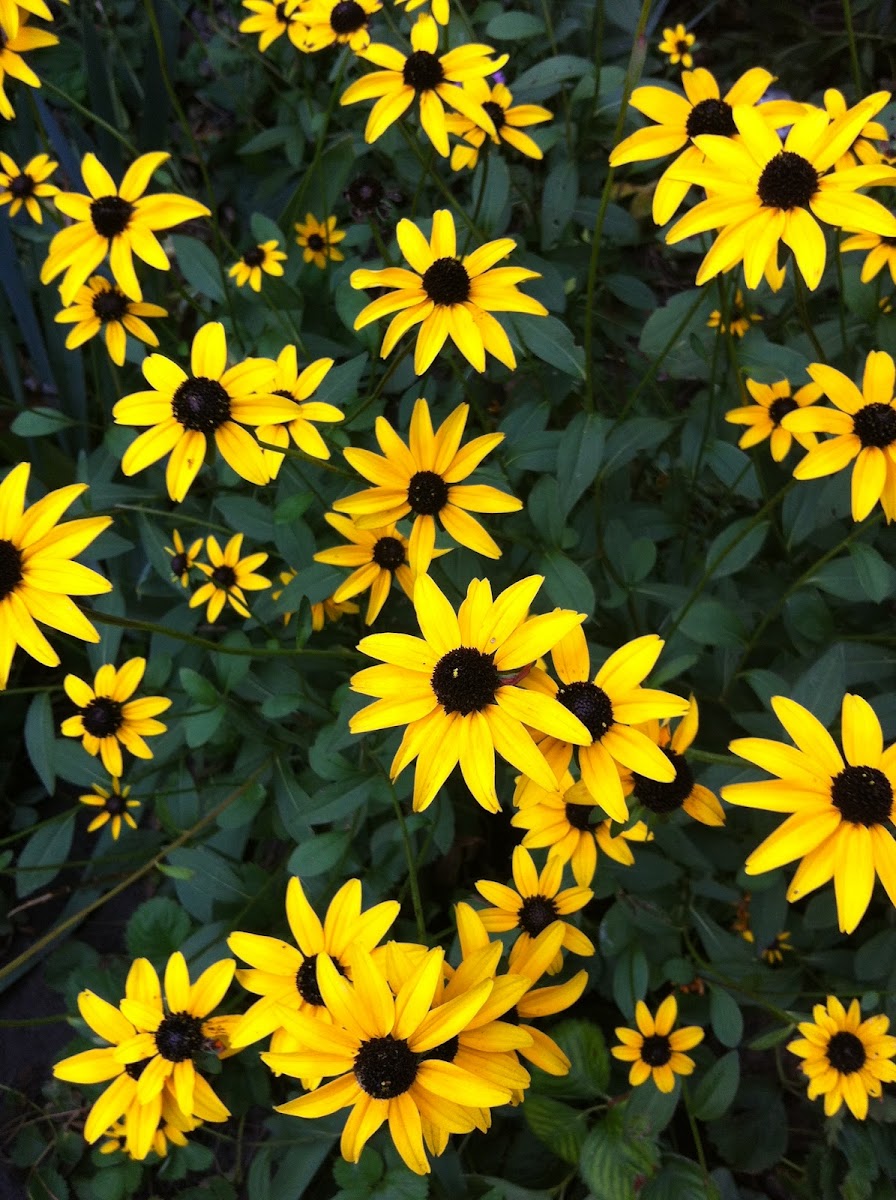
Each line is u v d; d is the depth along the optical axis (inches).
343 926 15.8
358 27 22.6
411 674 14.5
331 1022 15.2
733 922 21.0
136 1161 19.8
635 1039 17.9
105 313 22.3
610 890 18.3
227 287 24.4
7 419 29.2
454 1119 13.8
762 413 20.6
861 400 16.7
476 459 17.4
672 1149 20.1
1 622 15.1
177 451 16.7
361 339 20.9
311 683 22.4
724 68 33.1
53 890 25.1
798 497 19.9
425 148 24.6
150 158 19.5
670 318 20.8
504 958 17.2
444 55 19.8
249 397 16.7
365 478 17.8
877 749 14.1
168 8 28.5
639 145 17.0
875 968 18.8
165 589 23.6
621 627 21.6
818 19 33.0
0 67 20.9
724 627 18.8
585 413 18.3
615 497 22.3
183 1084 16.4
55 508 15.3
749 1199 19.5
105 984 20.4
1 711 25.9
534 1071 18.6
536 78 21.6
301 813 18.4
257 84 33.2
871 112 15.2
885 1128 19.0
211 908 19.9
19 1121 22.5
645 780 16.6
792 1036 20.1
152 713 20.3
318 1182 20.4
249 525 21.0
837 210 15.2
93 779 21.5
